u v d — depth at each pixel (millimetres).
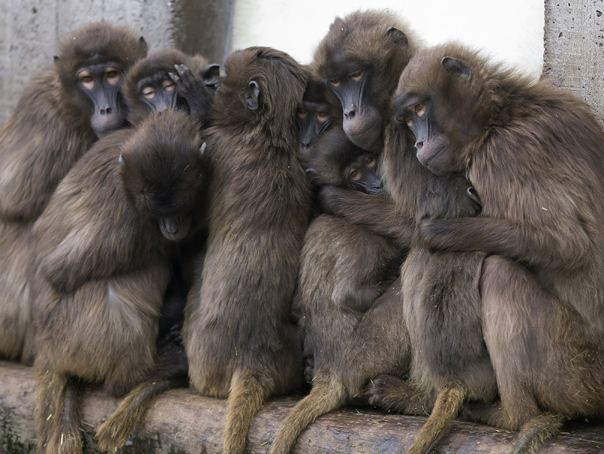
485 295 7094
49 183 10016
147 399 8438
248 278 8375
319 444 7336
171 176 8109
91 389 8977
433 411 6945
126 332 8641
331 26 9188
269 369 8297
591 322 7012
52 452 8328
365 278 8273
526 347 6828
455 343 7285
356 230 8547
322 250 8469
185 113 9016
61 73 10000
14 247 10102
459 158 7617
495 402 7340
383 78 8695
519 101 7555
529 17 9969
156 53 9688
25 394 9188
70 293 8797
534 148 7172
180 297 9672
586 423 7188
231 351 8297
